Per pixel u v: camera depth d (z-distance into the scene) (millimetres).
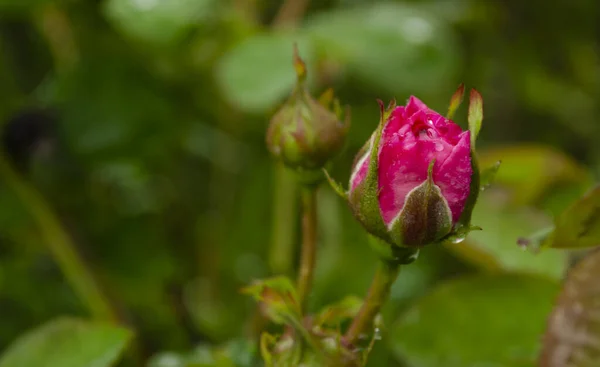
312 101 342
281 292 333
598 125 672
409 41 434
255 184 528
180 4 424
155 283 479
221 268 508
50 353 369
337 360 328
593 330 306
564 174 417
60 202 457
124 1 425
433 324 367
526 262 390
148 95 485
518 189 419
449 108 313
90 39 490
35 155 449
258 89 408
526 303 365
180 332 455
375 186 309
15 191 458
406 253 318
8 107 488
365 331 330
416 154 306
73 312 469
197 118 511
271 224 530
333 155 343
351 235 517
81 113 472
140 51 484
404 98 532
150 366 371
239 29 461
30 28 521
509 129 671
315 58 425
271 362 333
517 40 633
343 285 500
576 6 630
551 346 307
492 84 662
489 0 601
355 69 432
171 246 508
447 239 311
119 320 434
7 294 464
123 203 493
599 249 310
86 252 450
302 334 330
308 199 345
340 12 453
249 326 385
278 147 343
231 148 520
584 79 667
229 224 521
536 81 650
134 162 481
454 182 306
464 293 367
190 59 478
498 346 364
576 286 308
